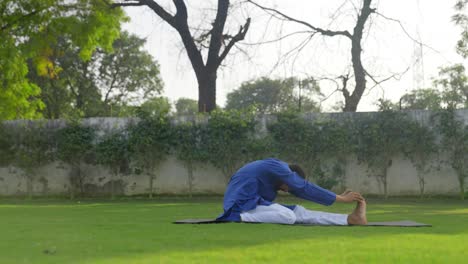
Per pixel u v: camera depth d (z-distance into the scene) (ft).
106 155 52.16
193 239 13.24
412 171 49.39
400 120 48.65
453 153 47.98
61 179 53.88
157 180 52.95
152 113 52.11
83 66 118.32
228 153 50.75
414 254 10.43
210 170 52.54
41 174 54.19
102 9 57.47
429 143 48.16
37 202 46.62
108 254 10.48
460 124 47.60
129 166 53.11
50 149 53.78
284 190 20.16
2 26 56.13
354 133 49.52
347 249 11.17
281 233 14.90
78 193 53.83
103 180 53.62
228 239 13.20
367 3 64.95
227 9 64.90
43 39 56.65
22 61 57.72
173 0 65.10
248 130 51.06
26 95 60.70
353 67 65.67
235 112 51.57
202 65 66.13
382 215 27.73
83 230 16.67
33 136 53.57
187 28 65.57
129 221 22.48
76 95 118.62
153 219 24.25
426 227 18.29
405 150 48.75
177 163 52.80
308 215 18.97
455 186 48.80
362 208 18.86
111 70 122.93
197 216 27.07
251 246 11.67
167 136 51.75
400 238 13.56
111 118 53.16
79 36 56.34
